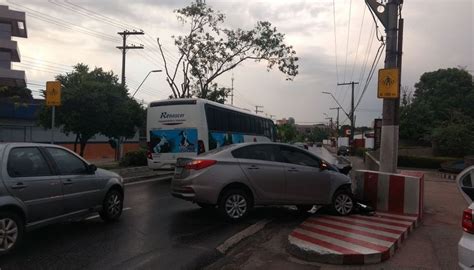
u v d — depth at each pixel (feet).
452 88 170.19
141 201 40.16
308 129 581.12
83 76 81.20
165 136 58.80
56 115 75.82
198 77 115.34
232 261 22.03
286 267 20.95
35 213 23.57
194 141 57.72
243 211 30.96
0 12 155.33
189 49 113.29
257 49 113.50
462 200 44.29
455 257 22.56
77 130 77.92
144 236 26.37
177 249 23.67
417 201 33.42
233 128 67.15
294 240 24.16
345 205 33.81
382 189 35.01
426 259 22.16
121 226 29.04
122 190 31.76
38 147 25.16
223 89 119.34
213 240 25.75
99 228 28.37
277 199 31.86
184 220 31.37
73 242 24.68
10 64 158.40
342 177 34.09
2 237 21.74
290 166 32.58
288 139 327.88
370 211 34.12
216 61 114.32
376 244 23.34
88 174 28.32
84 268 20.13
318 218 31.73
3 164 22.43
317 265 21.24
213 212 34.55
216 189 30.04
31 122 123.44
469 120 127.85
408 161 107.96
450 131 117.39
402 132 153.28
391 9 38.29
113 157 154.30
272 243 25.64
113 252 22.81
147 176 62.13
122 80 130.62
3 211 21.83
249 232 27.71
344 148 200.34
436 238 26.86
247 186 31.01
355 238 24.72
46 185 24.38
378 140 95.55
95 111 77.00
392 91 36.91
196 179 29.94
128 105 87.56
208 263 21.54
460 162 77.15
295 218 33.47
